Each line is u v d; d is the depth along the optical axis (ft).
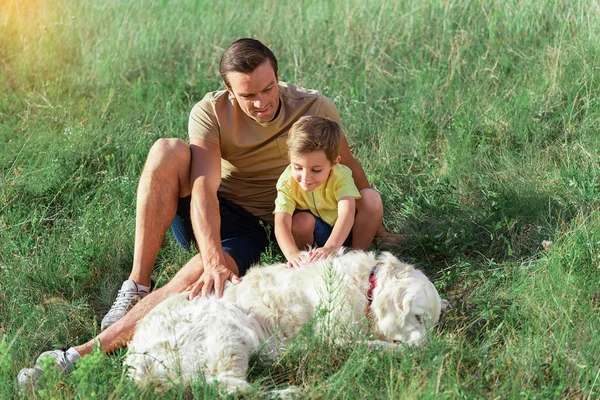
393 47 23.77
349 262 12.04
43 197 17.74
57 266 15.01
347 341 11.33
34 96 23.45
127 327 11.98
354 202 13.53
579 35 21.53
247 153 14.34
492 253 15.01
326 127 12.90
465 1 24.23
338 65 23.57
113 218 16.49
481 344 11.73
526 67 21.57
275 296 11.70
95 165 19.36
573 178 16.42
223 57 13.34
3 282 14.30
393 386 10.47
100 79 24.52
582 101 19.53
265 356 11.28
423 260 15.11
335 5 25.96
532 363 10.74
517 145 18.81
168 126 21.12
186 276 12.78
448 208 16.35
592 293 12.59
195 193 13.44
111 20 27.68
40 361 10.98
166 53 25.57
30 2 27.86
